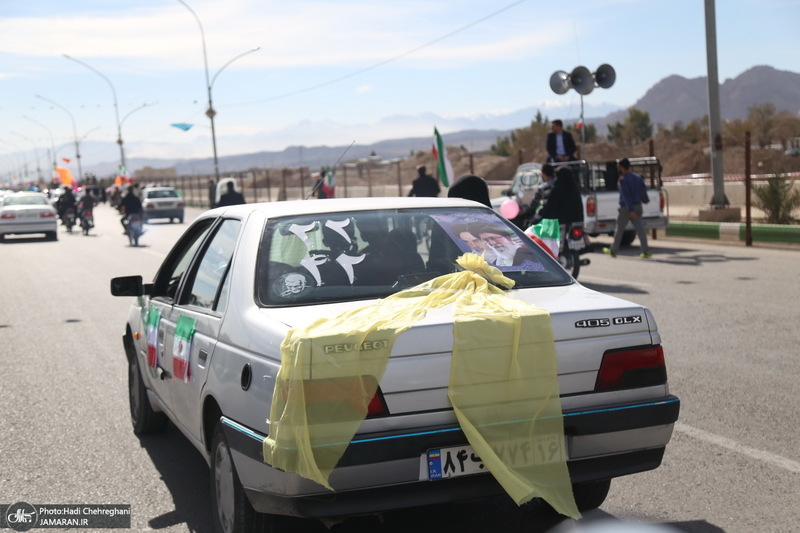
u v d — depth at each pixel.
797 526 4.34
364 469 3.43
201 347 4.40
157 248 25.36
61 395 7.72
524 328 3.64
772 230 18.20
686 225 20.48
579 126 19.12
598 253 18.38
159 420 6.30
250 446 3.63
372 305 3.85
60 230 38.38
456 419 3.55
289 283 4.10
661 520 4.48
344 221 4.52
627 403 3.80
